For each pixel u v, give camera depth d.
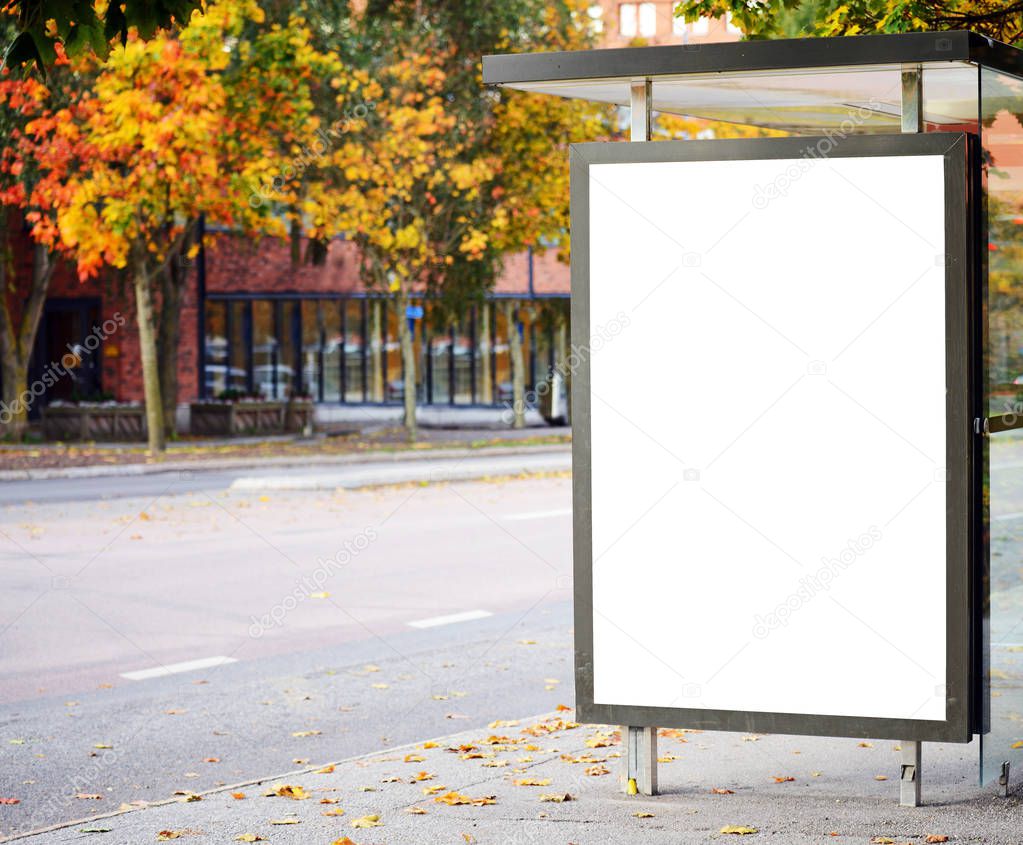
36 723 8.38
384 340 50.50
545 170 33.25
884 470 5.82
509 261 47.72
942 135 5.69
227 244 48.25
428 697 9.02
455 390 50.69
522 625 11.41
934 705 5.80
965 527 5.74
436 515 19.00
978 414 5.84
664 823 5.64
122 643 10.63
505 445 32.28
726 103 7.00
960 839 5.30
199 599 12.45
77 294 42.25
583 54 5.95
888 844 5.24
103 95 24.56
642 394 6.05
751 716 6.00
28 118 25.62
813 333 5.86
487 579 13.62
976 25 8.55
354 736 8.08
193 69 24.55
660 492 6.06
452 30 32.09
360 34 31.27
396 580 13.54
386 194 30.47
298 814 5.97
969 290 5.77
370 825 5.72
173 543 16.02
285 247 48.50
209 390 49.16
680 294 6.00
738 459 5.97
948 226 5.70
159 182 25.75
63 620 11.48
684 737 7.40
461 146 31.52
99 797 6.91
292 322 49.72
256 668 9.87
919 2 8.29
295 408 38.06
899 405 5.79
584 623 6.16
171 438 35.00
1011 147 6.08
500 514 19.12
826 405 5.86
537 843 5.38
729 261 5.94
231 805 6.19
